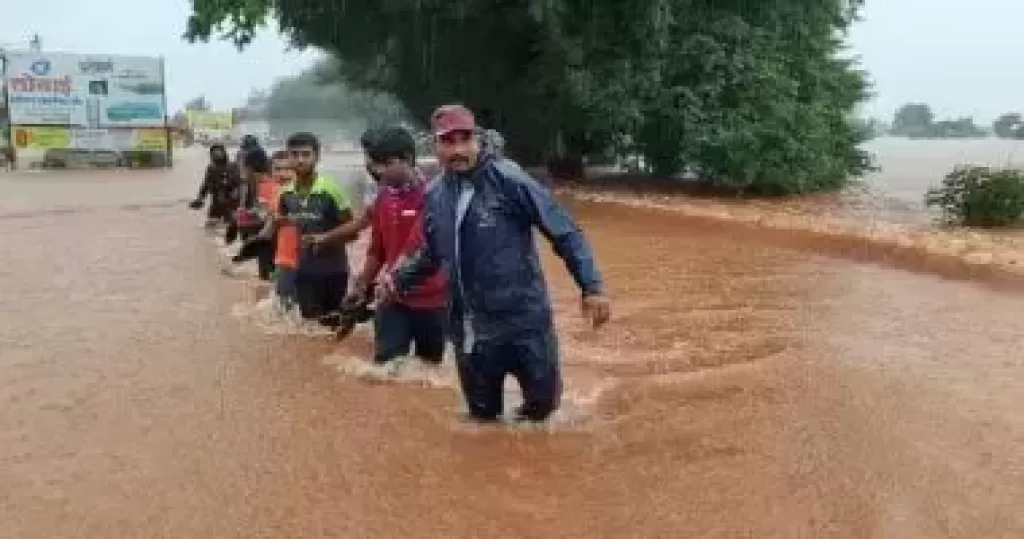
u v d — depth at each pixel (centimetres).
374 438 584
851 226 1655
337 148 7675
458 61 3012
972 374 737
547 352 596
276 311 934
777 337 865
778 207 2189
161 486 510
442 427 605
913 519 470
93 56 3778
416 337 745
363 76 3581
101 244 1473
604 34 2603
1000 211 1688
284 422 614
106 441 579
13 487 508
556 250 582
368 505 485
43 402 655
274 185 1074
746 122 2477
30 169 3709
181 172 3559
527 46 2850
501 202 575
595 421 619
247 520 468
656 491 504
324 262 876
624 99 2559
